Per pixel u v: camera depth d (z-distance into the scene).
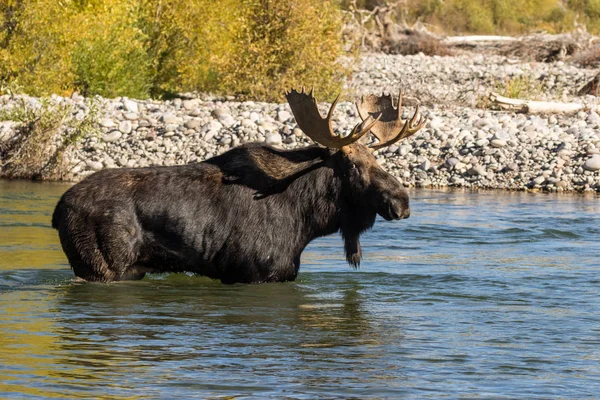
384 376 25.06
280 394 23.45
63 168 75.19
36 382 24.05
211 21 106.44
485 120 85.38
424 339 29.06
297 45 99.94
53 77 94.12
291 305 33.66
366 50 161.62
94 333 29.05
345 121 83.81
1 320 30.45
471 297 35.59
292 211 36.56
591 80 117.69
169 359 26.34
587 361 26.73
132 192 35.69
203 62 106.75
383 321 31.47
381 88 117.38
